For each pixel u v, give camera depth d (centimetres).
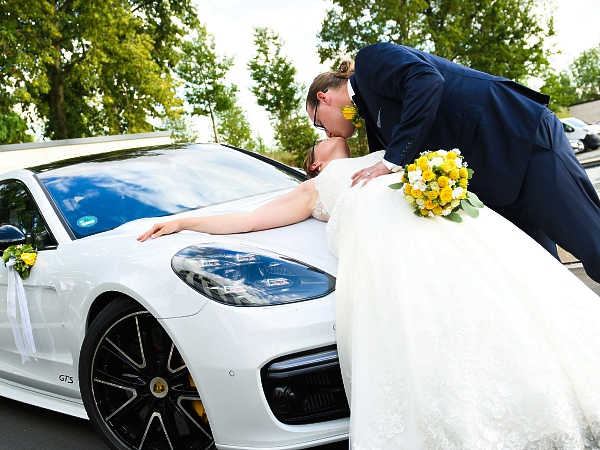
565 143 213
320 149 250
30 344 268
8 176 324
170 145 371
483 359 162
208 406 189
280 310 183
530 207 213
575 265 483
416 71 205
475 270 175
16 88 2183
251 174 333
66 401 280
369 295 178
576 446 157
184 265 201
